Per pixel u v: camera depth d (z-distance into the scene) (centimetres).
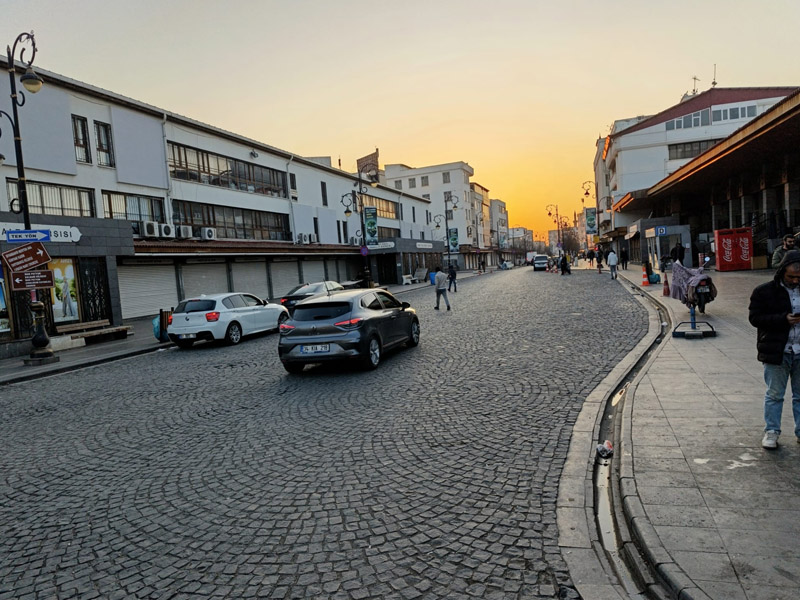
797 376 404
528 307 1752
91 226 1675
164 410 735
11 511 432
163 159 2498
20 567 341
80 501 441
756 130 1700
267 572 316
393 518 373
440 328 1388
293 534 360
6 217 1438
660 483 373
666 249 2731
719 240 2269
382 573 308
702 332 916
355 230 4638
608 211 5422
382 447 520
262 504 410
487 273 6275
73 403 835
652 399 581
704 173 2603
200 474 482
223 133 2941
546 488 408
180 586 307
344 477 452
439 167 8100
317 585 299
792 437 434
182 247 2364
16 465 547
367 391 757
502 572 302
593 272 3997
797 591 249
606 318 1337
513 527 352
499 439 521
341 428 590
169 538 366
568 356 899
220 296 1461
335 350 876
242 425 630
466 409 631
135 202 2367
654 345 959
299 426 608
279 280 3434
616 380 716
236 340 1449
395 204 5838
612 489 399
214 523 384
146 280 2392
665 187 3100
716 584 259
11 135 1822
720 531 306
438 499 399
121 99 2256
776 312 395
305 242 3706
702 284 1151
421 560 319
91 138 2145
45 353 1264
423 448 510
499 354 962
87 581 319
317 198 4069
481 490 411
